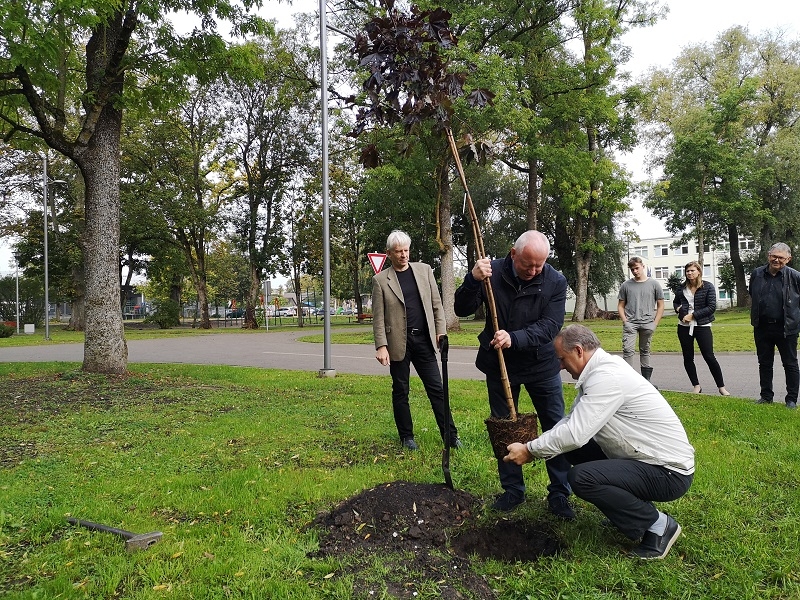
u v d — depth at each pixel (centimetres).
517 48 2330
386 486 372
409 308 523
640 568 295
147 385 947
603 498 302
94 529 349
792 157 3494
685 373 1045
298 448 539
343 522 338
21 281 4712
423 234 3362
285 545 319
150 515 378
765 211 3509
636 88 2697
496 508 364
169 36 1057
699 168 3394
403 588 275
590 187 2831
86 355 1072
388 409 715
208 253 5078
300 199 4153
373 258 1562
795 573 289
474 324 3516
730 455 473
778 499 380
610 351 1473
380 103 370
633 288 802
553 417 379
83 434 613
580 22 2422
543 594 271
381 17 365
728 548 312
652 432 309
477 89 368
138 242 3925
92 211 1057
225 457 511
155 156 3738
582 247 3080
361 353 1705
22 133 1170
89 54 1041
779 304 669
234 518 364
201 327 4147
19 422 676
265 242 4019
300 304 4500
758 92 3662
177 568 295
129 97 1130
